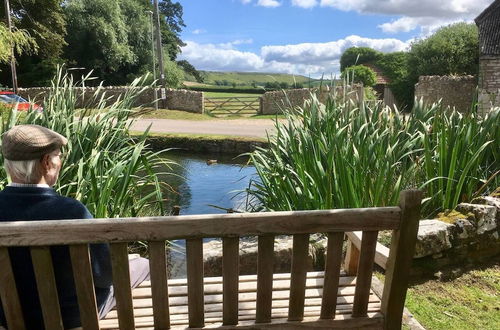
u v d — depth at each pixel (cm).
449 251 282
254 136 1102
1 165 291
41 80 2656
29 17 2450
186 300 173
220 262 268
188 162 944
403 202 142
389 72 3300
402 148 353
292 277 149
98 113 340
